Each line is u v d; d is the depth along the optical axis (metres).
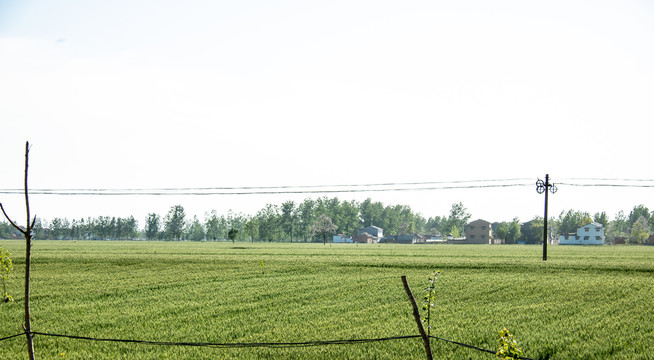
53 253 65.50
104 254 62.09
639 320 21.25
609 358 15.55
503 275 38.19
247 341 18.33
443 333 19.17
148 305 26.52
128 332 20.09
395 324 21.06
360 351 16.91
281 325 21.19
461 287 31.62
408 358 16.03
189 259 51.78
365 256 61.44
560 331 19.41
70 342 18.56
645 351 16.23
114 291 31.66
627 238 193.25
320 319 22.44
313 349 17.27
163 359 16.27
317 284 33.91
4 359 16.34
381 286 32.66
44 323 22.03
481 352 16.55
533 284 32.38
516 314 22.98
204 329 20.58
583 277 36.53
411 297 10.08
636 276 37.47
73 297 29.48
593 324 20.59
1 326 21.48
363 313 23.70
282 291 30.84
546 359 15.84
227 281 36.12
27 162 10.55
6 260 27.22
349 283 34.31
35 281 36.91
